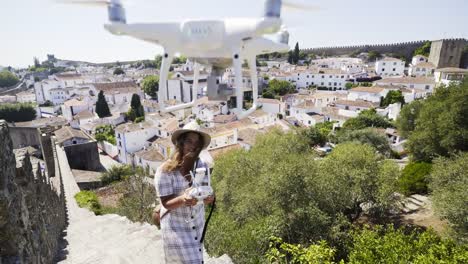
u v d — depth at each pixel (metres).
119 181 23.20
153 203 15.90
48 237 5.65
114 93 68.75
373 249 9.00
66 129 34.16
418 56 70.81
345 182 15.79
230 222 13.52
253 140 30.20
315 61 91.38
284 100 54.62
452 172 15.30
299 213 12.99
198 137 2.54
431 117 21.62
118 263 5.21
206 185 2.56
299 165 14.57
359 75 66.31
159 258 5.32
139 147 38.50
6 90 105.00
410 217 17.05
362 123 36.78
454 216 12.50
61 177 18.73
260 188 14.70
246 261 11.31
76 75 93.38
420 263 7.63
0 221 3.51
